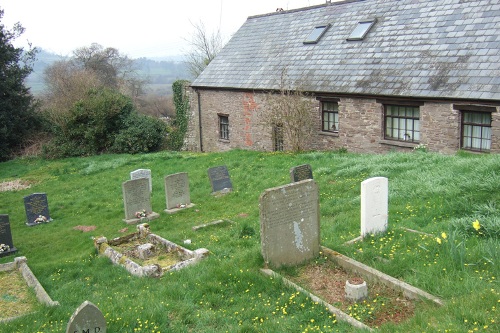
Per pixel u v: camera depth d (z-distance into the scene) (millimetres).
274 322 5848
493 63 15805
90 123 30125
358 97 19469
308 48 23375
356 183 13945
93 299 7688
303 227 7750
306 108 21594
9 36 30328
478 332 4812
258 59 25609
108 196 18594
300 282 7152
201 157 24109
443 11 18859
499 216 8680
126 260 9789
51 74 54562
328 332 5438
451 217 9383
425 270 6711
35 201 16156
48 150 29500
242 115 25453
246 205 14578
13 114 30906
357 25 21906
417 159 14875
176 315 6348
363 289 6336
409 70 18062
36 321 6832
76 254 11789
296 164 18703
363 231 8859
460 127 16422
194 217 14281
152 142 30047
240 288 7008
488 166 11094
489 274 6352
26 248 13422
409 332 5109
